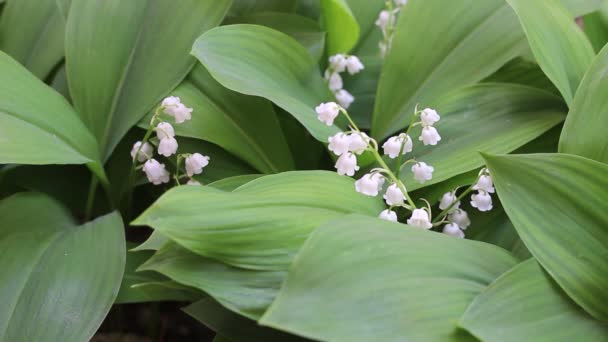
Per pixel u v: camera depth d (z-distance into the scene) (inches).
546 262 13.4
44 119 15.7
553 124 16.2
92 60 17.3
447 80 17.4
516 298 13.1
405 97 17.6
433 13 17.8
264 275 13.9
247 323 15.1
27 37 18.6
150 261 14.2
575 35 16.8
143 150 16.5
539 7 16.6
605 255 13.6
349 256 12.9
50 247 15.3
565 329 13.0
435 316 12.7
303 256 12.7
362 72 19.7
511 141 16.1
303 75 17.7
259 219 13.9
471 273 13.4
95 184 17.1
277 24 18.8
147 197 18.5
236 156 17.3
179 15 17.6
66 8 18.8
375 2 20.4
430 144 15.9
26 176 17.7
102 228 15.6
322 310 12.4
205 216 13.7
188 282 13.7
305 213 14.2
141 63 17.5
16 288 14.7
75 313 14.4
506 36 17.4
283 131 18.4
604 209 13.6
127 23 17.7
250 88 16.1
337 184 15.0
